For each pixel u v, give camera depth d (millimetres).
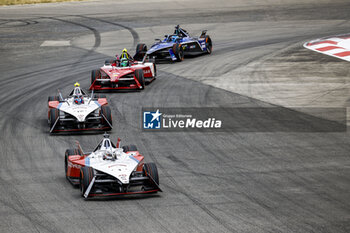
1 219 34750
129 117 65875
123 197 39406
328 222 33531
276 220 34000
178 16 177000
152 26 158375
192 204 37406
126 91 81875
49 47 129250
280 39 132500
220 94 77625
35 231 32531
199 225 33281
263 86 82438
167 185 41969
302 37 134250
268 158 49062
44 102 76062
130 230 32500
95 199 38875
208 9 191125
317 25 153250
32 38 142125
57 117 58562
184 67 102125
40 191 40875
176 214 35375
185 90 81000
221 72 95375
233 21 165125
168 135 57906
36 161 49375
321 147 52250
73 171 42250
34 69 103875
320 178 43031
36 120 65812
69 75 97000
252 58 108375
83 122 58812
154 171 39594
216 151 51719
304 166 46406
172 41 108500
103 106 60781
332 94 75625
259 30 148125
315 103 70688
